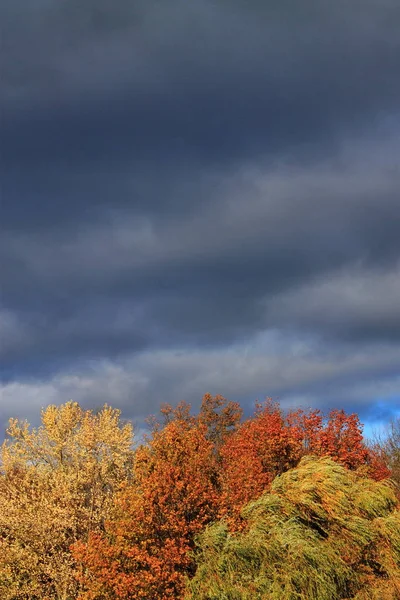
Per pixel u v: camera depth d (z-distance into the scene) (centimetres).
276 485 2895
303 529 2672
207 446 3247
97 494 3566
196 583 2525
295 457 3428
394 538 2655
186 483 2914
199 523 2812
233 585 2444
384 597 2488
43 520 3269
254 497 2989
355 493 2817
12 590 3155
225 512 2902
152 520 2781
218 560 2544
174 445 3123
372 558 2669
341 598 2494
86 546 2939
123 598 2661
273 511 2752
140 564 2758
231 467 3250
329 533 2688
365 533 2641
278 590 2377
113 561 2731
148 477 2962
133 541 2781
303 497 2739
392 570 2594
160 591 2664
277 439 3425
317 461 3081
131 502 2886
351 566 2594
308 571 2420
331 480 2808
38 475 3562
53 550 3272
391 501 2883
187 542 2786
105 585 2706
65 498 3356
